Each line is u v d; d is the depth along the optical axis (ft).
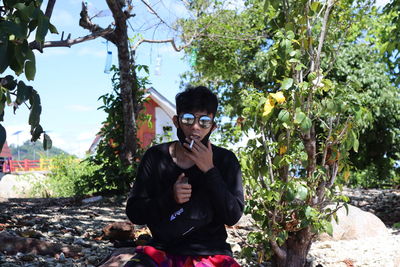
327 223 13.52
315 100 13.79
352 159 56.54
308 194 13.62
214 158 8.84
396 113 52.11
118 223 20.53
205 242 8.50
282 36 13.28
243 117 14.73
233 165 8.86
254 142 14.01
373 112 50.26
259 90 15.26
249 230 22.84
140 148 39.14
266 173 13.85
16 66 8.87
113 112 38.09
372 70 51.31
